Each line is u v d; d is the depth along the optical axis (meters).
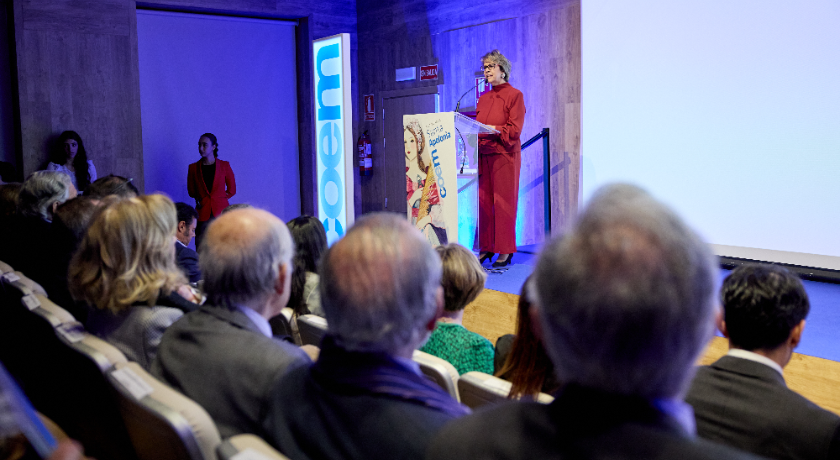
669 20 5.48
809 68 4.73
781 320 1.44
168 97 7.68
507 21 6.91
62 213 2.53
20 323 2.32
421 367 1.58
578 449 0.66
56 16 6.74
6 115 6.84
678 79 5.48
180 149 7.80
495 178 5.64
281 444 1.08
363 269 1.07
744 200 5.18
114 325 1.83
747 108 5.09
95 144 7.04
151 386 1.25
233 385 1.34
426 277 1.11
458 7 7.41
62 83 6.83
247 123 8.25
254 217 1.55
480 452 0.71
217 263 1.48
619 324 0.64
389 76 8.41
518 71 6.89
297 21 8.47
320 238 2.43
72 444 0.88
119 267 1.79
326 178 7.04
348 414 1.02
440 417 1.00
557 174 6.66
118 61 7.09
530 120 6.86
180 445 1.14
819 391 2.91
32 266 2.98
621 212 0.69
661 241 0.66
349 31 8.75
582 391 0.70
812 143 4.77
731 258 5.30
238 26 8.08
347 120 6.56
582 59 6.12
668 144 5.60
